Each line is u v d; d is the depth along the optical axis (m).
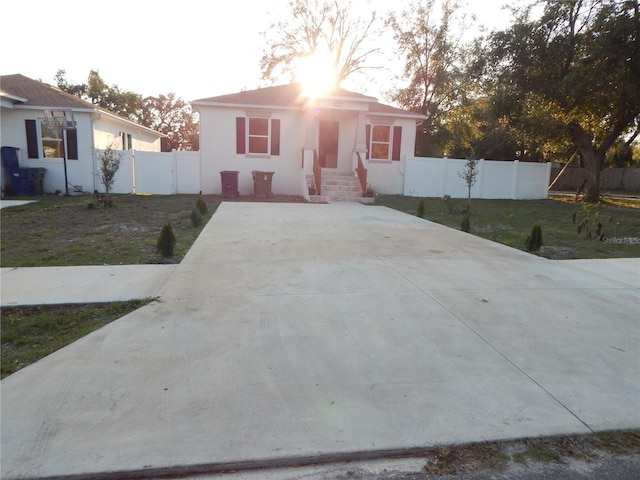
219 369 3.19
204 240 7.87
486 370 3.27
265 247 7.35
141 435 2.43
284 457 2.29
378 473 2.23
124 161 17.67
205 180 18.25
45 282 5.18
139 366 3.21
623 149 29.50
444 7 29.50
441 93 30.80
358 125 17.42
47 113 15.59
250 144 18.33
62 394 2.83
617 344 3.78
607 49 15.86
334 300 4.71
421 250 7.45
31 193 16.38
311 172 17.22
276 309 4.40
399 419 2.64
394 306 4.59
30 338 3.70
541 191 20.66
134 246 7.38
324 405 2.77
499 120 24.58
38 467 2.17
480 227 10.80
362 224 10.34
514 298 4.95
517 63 19.03
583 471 2.27
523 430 2.57
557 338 3.87
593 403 2.87
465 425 2.60
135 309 4.36
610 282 5.71
